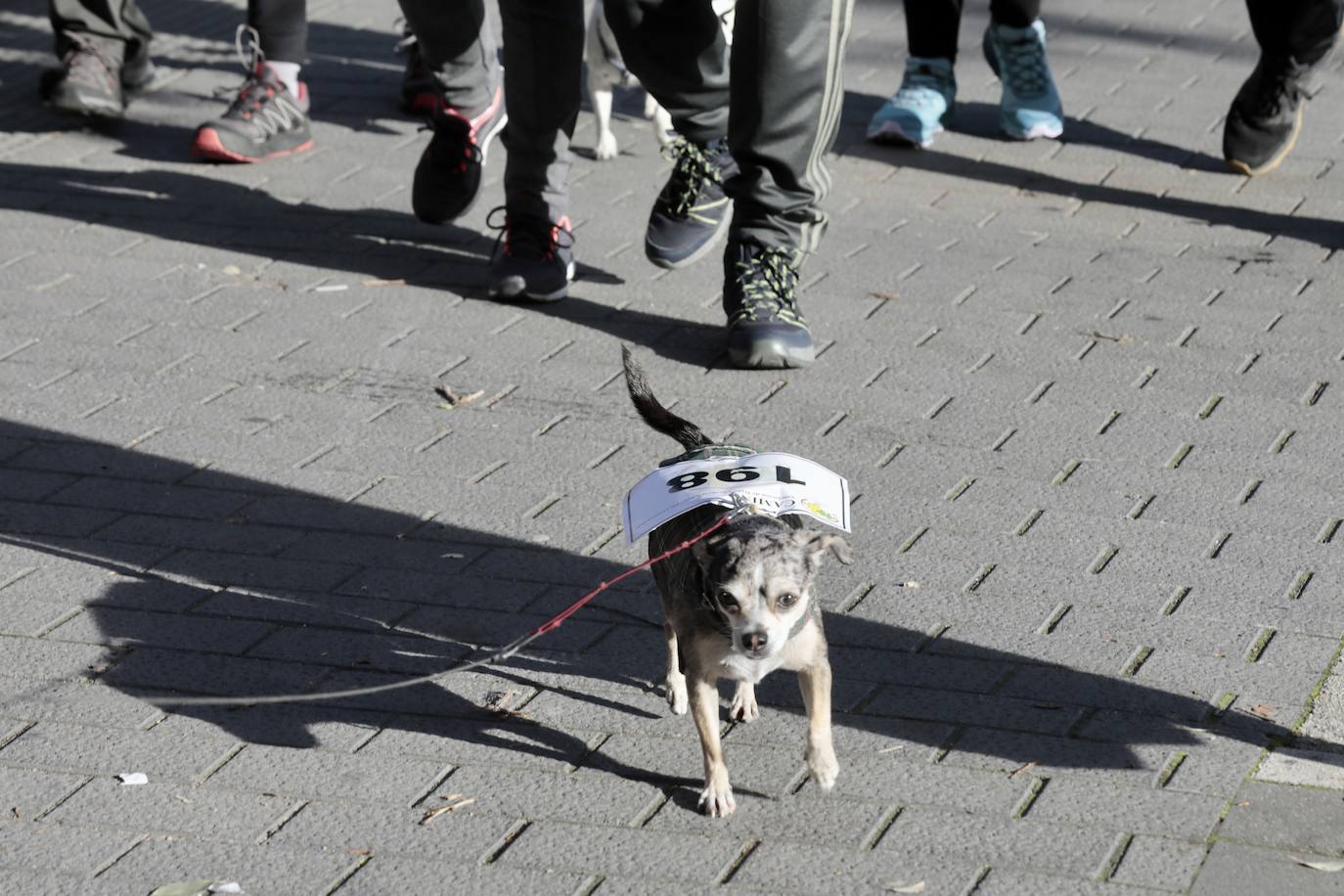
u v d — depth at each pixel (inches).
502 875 202.2
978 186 458.3
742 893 197.9
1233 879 196.7
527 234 383.9
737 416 329.4
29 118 517.7
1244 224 425.4
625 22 354.6
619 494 301.9
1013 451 312.5
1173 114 510.9
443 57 405.7
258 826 212.5
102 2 508.1
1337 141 484.4
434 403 338.6
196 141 473.1
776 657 206.1
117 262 410.3
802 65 331.3
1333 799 211.9
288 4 477.7
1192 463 305.4
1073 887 196.7
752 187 346.6
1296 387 335.0
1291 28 432.5
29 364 355.6
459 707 239.9
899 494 297.4
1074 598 262.8
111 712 238.2
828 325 372.8
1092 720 231.3
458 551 283.6
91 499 301.6
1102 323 369.1
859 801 215.8
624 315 382.0
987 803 214.1
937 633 254.8
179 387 345.4
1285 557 272.1
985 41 499.5
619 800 217.6
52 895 198.7
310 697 239.0
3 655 252.4
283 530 291.1
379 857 206.1
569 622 262.4
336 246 423.2
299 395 342.0
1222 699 234.8
